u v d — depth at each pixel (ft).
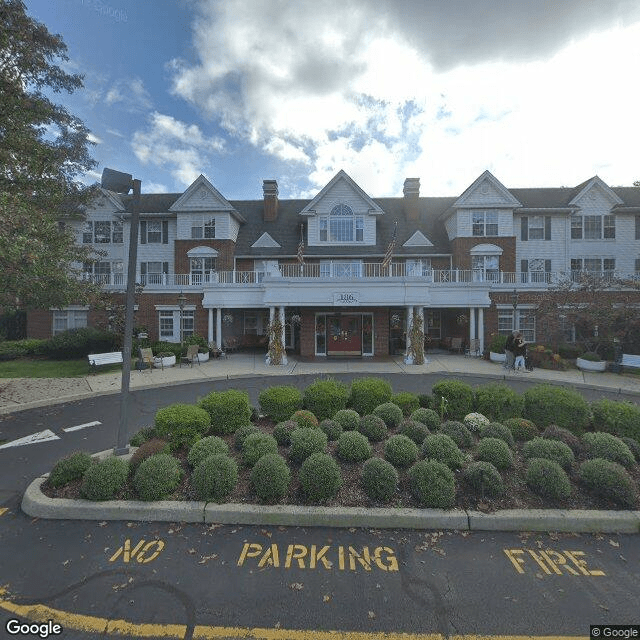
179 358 54.90
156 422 17.26
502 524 12.24
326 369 48.80
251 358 60.75
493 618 8.77
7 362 53.93
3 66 32.71
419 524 12.28
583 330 61.00
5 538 11.72
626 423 17.75
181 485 13.93
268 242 79.25
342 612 8.90
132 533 11.99
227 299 62.80
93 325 68.59
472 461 15.24
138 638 8.21
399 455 15.03
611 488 13.00
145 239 81.97
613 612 8.97
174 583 9.79
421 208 89.81
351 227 79.15
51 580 9.89
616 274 71.46
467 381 41.98
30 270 26.04
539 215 81.00
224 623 8.60
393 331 75.31
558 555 11.05
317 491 13.00
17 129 32.50
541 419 19.52
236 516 12.49
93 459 15.69
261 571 10.26
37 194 34.65
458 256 76.79
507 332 65.82
